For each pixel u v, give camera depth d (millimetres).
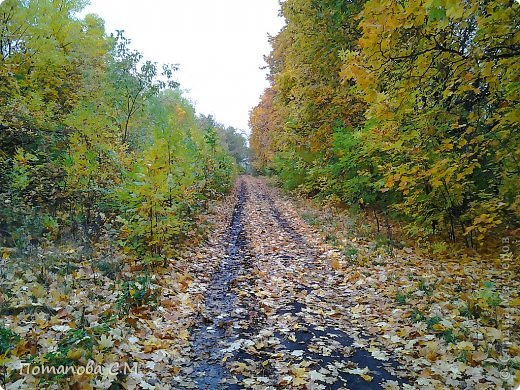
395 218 10484
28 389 3035
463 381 3406
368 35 4410
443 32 4934
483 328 4266
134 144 14078
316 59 12375
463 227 8133
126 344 3920
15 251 6250
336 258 8086
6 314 4305
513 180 6004
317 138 13992
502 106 5707
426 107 6574
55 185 8633
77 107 9953
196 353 4168
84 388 3068
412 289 5707
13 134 8555
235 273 7441
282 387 3488
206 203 15547
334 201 14523
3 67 8609
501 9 4148
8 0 9578
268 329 4770
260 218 15047
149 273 6387
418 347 4098
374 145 8500
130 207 7195
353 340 4449
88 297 5027
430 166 6961
